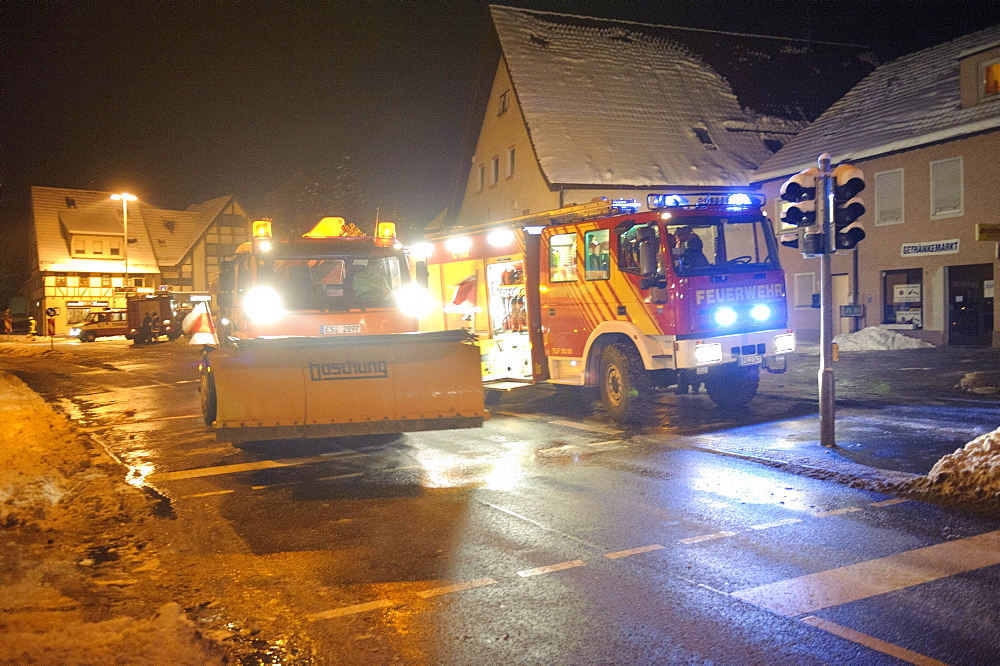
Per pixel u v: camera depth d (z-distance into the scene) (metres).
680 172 31.94
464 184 39.88
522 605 4.87
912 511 6.74
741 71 37.72
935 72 27.12
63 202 70.12
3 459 9.53
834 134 28.64
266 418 8.52
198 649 4.15
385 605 4.93
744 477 8.11
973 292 23.25
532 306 13.00
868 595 4.87
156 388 19.31
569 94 33.62
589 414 12.66
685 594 4.98
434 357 8.88
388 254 11.78
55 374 24.72
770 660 4.05
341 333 11.34
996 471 6.84
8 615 4.65
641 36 37.50
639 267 10.98
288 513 7.20
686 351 10.78
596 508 7.06
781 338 11.64
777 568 5.41
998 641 4.18
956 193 23.48
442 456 9.59
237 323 11.50
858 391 14.21
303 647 4.34
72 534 6.68
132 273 69.75
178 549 6.21
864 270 26.39
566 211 12.57
